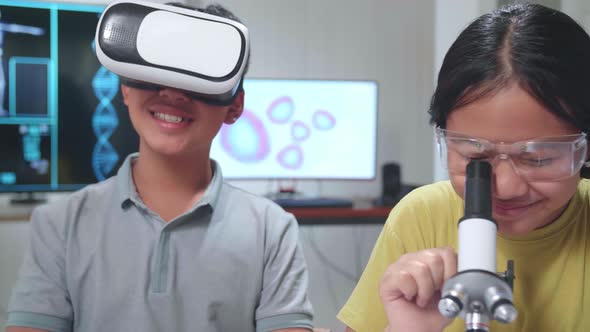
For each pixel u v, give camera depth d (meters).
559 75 0.54
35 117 2.45
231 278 0.88
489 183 0.52
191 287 0.86
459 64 0.58
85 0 2.52
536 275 0.73
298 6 2.87
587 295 0.71
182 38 0.73
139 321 0.84
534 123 0.54
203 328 0.85
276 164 2.45
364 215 2.34
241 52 0.75
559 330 0.72
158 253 0.87
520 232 0.61
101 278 0.85
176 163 0.88
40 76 2.44
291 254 0.92
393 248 0.82
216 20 0.76
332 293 2.96
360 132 2.47
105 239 0.87
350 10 2.91
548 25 0.58
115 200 0.90
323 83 2.43
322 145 2.46
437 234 0.82
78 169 2.49
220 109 0.83
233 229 0.91
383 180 2.63
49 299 0.84
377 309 0.81
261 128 2.42
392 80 2.96
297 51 2.88
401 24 2.95
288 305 0.88
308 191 2.88
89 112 2.48
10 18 2.40
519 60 0.54
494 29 0.58
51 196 2.66
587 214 0.72
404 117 2.98
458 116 0.58
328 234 2.95
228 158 2.42
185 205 0.90
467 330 0.43
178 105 0.79
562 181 0.57
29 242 0.89
